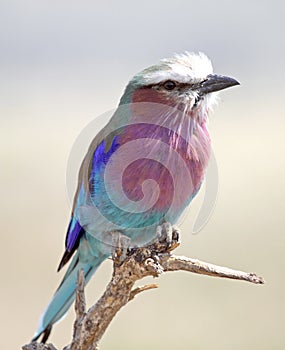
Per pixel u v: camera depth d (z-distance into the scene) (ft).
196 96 33.17
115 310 29.43
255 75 103.60
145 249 29.86
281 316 53.52
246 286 56.08
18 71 104.73
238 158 70.74
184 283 56.03
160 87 33.01
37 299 56.65
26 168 71.51
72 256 37.76
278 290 56.54
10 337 54.13
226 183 67.41
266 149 72.02
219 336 52.42
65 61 111.96
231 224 63.10
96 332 29.32
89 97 91.04
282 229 62.34
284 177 68.18
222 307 54.49
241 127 76.18
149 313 54.13
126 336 52.34
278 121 77.51
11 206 66.23
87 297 58.13
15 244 61.05
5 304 56.13
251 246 60.80
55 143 75.82
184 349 51.72
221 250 60.59
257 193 66.18
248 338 52.44
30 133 78.07
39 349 29.91
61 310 38.17
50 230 62.85
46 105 87.04
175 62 33.50
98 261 37.32
